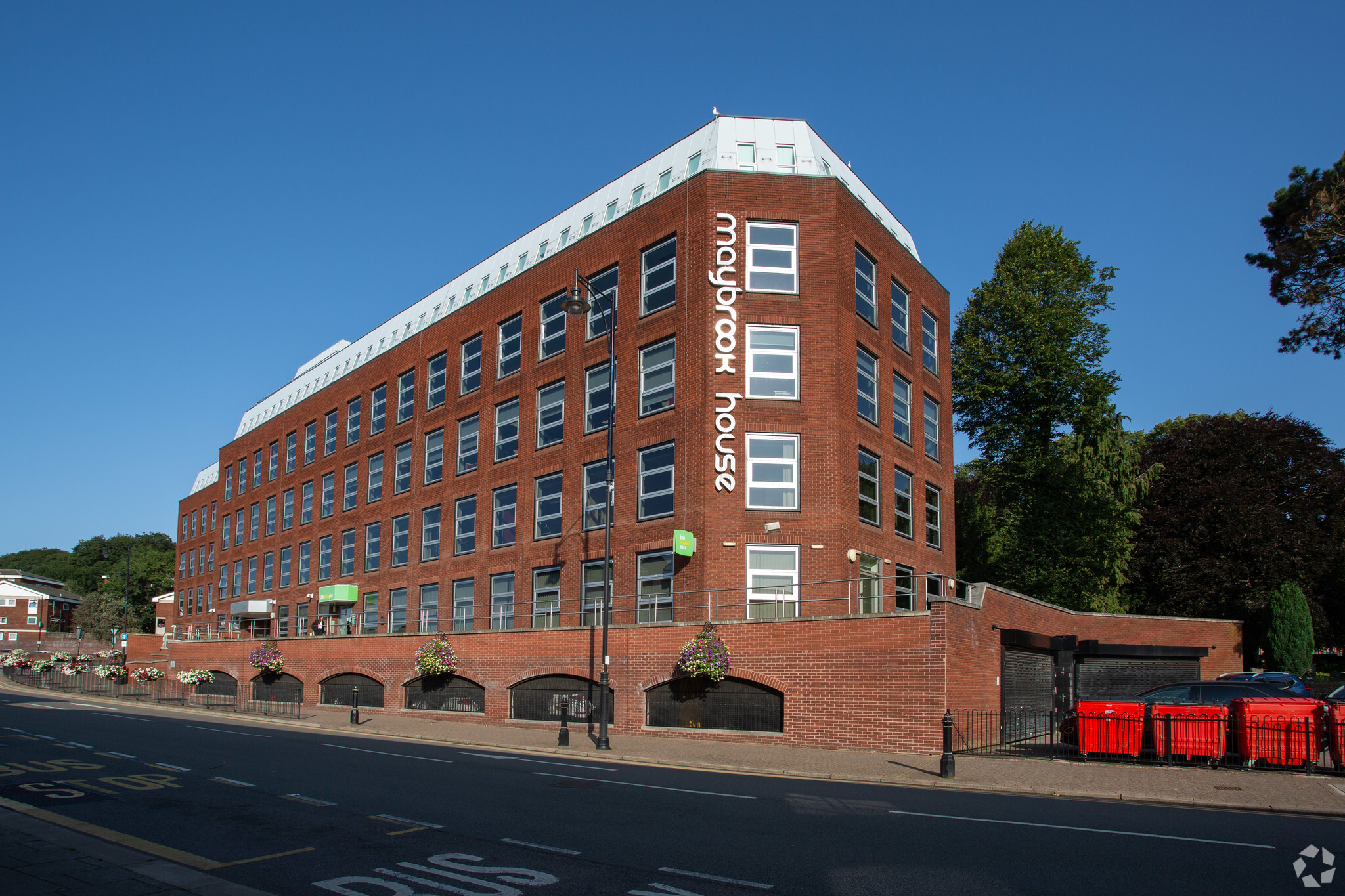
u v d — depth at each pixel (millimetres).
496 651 29516
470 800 13078
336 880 8305
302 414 49250
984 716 21578
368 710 34938
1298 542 39469
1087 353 41375
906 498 30594
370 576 40844
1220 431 44062
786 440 26141
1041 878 8508
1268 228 26547
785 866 8930
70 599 118938
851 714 21047
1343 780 15906
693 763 18609
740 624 23188
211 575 58625
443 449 37406
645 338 28422
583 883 8242
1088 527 38938
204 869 8695
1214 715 18000
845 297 27516
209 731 25359
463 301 39656
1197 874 8688
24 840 9711
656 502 27234
